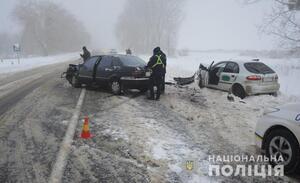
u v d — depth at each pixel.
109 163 4.72
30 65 32.44
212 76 11.27
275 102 9.29
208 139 5.90
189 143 5.64
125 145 5.49
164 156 5.00
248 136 6.12
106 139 5.82
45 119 7.35
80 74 12.25
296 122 4.29
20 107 8.77
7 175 4.33
